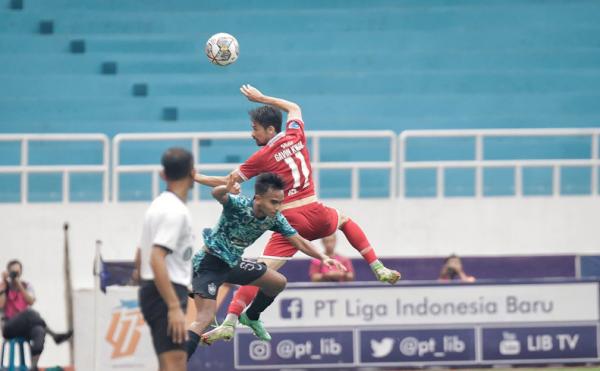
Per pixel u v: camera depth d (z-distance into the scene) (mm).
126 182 60344
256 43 68000
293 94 65562
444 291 43188
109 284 43250
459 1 70438
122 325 41938
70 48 67250
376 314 42938
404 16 69562
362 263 49812
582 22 69688
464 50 68250
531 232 51969
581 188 60625
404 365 42875
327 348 42656
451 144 62469
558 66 67500
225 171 52750
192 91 65625
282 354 42500
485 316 43281
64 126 63281
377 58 67312
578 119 64688
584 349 43531
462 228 51625
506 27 69188
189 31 68750
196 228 50531
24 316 42375
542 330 43438
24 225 50344
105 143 51062
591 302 43562
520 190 52094
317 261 46688
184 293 23250
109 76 65875
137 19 68625
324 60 67125
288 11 69625
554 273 50406
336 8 70562
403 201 51469
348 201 51281
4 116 63719
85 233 50531
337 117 64000
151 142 62094
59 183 59625
